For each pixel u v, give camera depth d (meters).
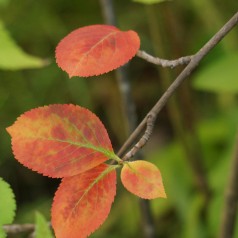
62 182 0.48
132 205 1.08
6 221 0.52
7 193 0.52
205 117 1.21
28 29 1.21
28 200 1.27
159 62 0.50
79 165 0.48
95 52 0.50
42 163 0.48
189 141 0.89
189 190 1.04
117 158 0.48
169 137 1.34
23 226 0.56
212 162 1.11
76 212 0.47
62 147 0.48
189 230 0.94
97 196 0.47
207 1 1.13
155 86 1.32
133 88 1.32
